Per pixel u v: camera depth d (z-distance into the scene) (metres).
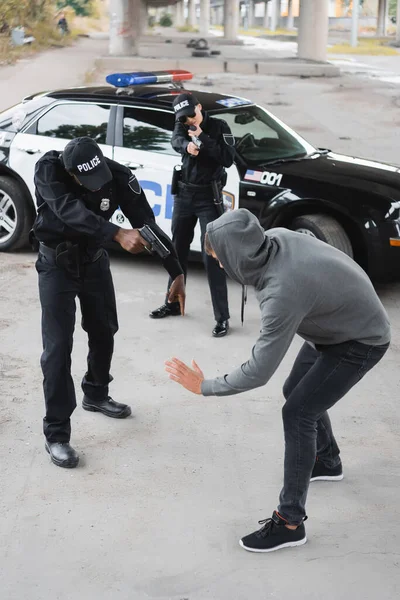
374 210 6.20
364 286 3.09
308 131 14.99
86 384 4.52
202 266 7.38
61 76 23.36
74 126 7.20
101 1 70.88
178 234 5.86
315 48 33.00
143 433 4.36
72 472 3.95
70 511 3.61
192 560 3.27
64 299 3.92
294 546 3.35
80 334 5.75
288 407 3.25
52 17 42.38
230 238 2.89
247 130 7.01
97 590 3.07
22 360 5.29
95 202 3.84
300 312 2.93
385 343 3.17
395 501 3.72
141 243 3.76
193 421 4.50
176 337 5.75
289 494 3.28
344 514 3.61
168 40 54.16
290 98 20.42
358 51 45.31
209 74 27.69
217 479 3.90
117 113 7.03
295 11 112.88
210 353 5.48
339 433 4.39
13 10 34.91
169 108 6.83
